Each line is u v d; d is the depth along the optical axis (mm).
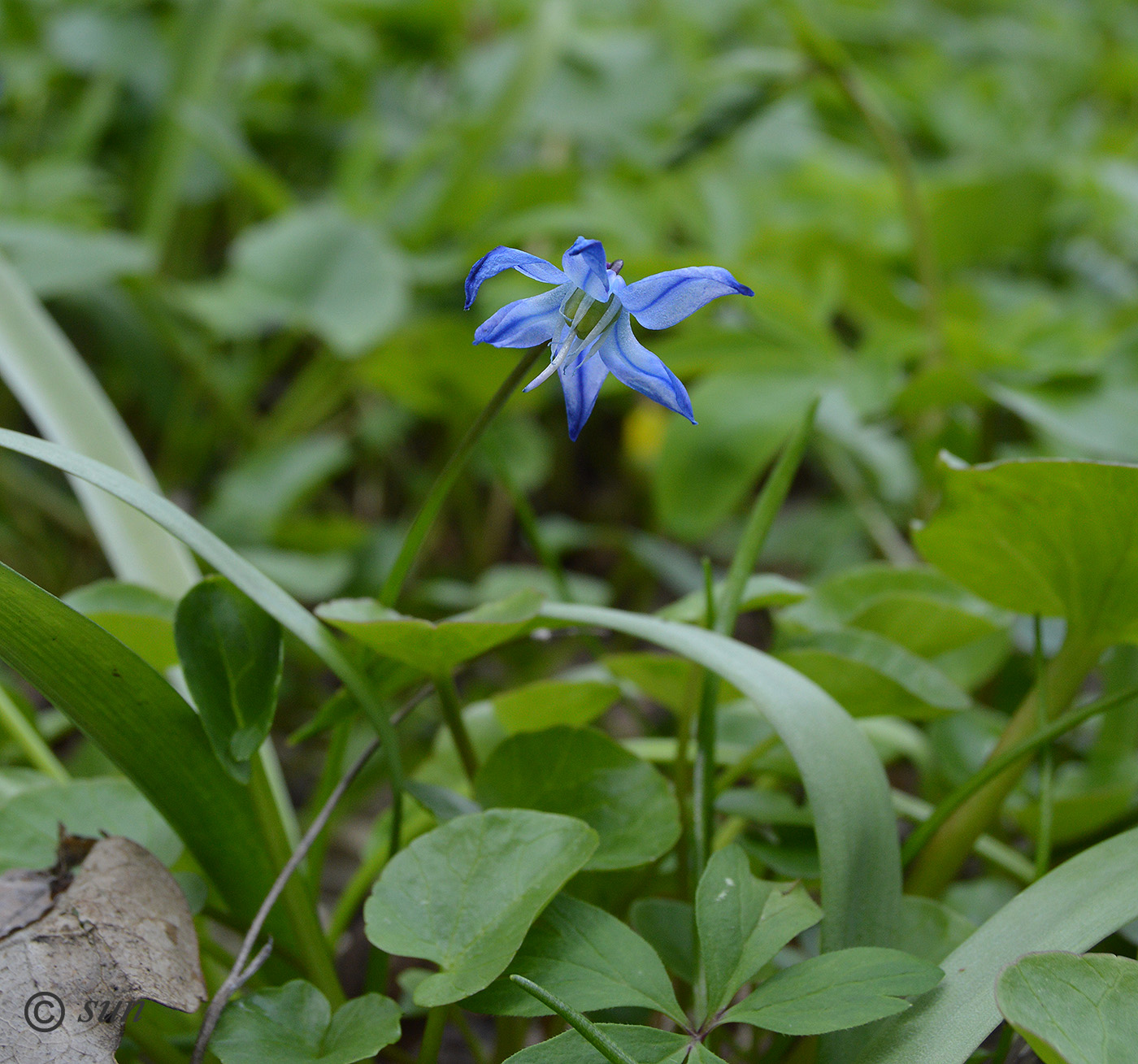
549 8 841
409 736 585
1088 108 1230
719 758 416
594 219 748
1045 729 381
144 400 814
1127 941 407
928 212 819
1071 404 518
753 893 356
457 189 814
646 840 377
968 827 398
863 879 354
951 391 516
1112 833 425
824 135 1104
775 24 1096
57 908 359
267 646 373
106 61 944
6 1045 344
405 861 360
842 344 934
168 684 364
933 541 396
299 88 1051
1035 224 832
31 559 747
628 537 691
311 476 701
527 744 389
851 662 390
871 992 340
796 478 937
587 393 349
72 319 843
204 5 839
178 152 817
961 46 1273
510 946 345
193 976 357
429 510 376
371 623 371
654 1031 344
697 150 684
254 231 761
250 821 373
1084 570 386
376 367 740
